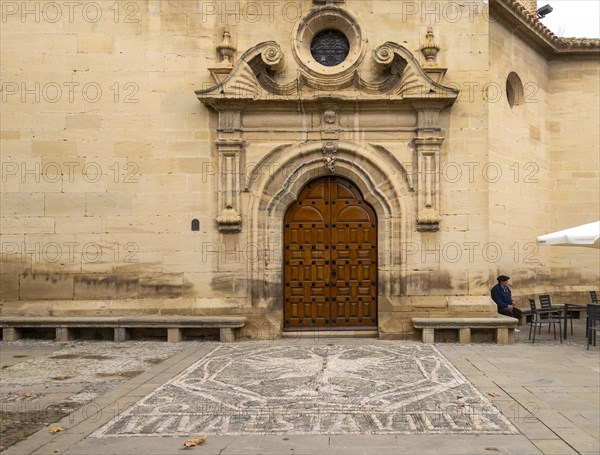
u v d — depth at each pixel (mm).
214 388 8531
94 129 13219
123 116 13219
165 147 13180
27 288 13094
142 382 8906
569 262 16891
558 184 16906
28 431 6621
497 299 13375
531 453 5805
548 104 17016
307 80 13000
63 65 13289
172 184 13133
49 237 13133
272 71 13133
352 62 13008
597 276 16938
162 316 12742
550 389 8328
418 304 12805
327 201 13383
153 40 13281
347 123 13117
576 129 16969
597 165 16875
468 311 12742
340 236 13344
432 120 12906
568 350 11492
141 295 13047
